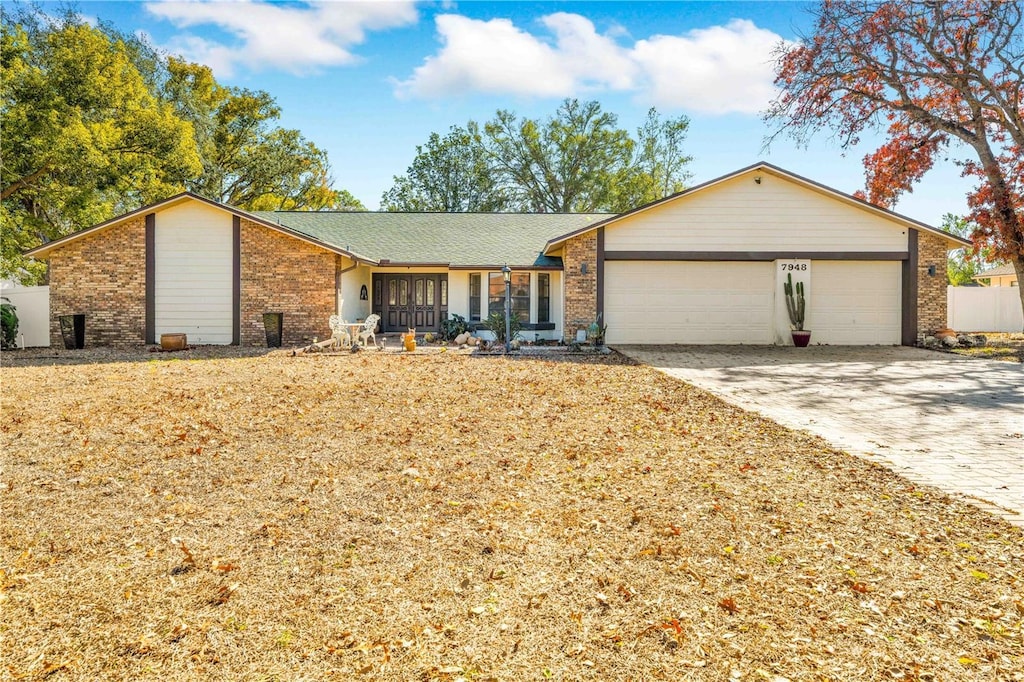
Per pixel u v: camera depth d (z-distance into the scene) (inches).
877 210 665.6
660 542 158.7
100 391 373.4
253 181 1510.8
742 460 232.4
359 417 306.0
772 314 685.9
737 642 114.9
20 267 1040.8
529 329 792.3
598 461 232.2
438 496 194.9
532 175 1701.5
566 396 364.8
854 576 138.8
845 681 102.8
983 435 271.4
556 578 140.9
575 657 111.6
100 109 1006.4
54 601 131.6
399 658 112.1
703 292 690.2
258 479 210.8
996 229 749.3
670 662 109.3
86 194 951.6
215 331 692.7
